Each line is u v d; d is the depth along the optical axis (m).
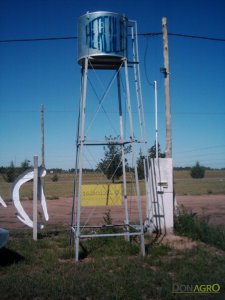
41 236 13.71
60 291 7.98
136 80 11.97
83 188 11.66
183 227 14.09
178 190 50.09
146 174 15.02
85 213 22.58
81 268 9.71
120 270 9.51
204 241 12.92
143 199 34.34
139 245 11.91
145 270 9.55
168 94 15.12
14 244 12.11
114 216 20.72
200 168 96.75
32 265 10.02
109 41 11.41
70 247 11.73
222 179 92.75
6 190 52.94
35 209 13.15
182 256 11.06
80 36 11.73
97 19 11.47
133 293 7.92
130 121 11.42
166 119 15.08
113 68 12.41
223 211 23.55
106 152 24.61
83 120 11.20
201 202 30.19
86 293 7.89
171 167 14.56
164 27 15.40
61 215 21.45
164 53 15.30
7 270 9.55
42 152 34.88
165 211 14.34
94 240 12.38
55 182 84.12
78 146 12.28
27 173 13.52
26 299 7.72
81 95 12.21
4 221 19.11
